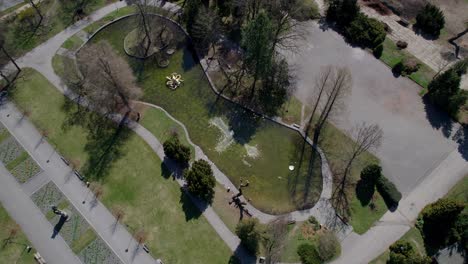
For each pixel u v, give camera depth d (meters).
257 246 63.31
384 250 64.25
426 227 65.75
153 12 95.00
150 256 63.75
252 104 80.88
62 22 93.88
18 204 69.06
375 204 68.38
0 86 83.50
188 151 71.88
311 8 94.56
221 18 91.44
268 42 71.50
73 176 71.75
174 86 83.88
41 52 88.88
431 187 70.31
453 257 63.34
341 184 70.69
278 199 69.94
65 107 80.12
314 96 81.00
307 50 88.00
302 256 63.16
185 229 66.00
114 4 97.00
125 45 90.56
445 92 76.12
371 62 86.19
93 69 74.25
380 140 75.00
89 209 68.19
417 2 97.56
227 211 68.00
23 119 78.75
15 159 73.81
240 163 73.94
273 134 77.25
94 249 64.56
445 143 75.19
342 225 66.62
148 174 71.62
